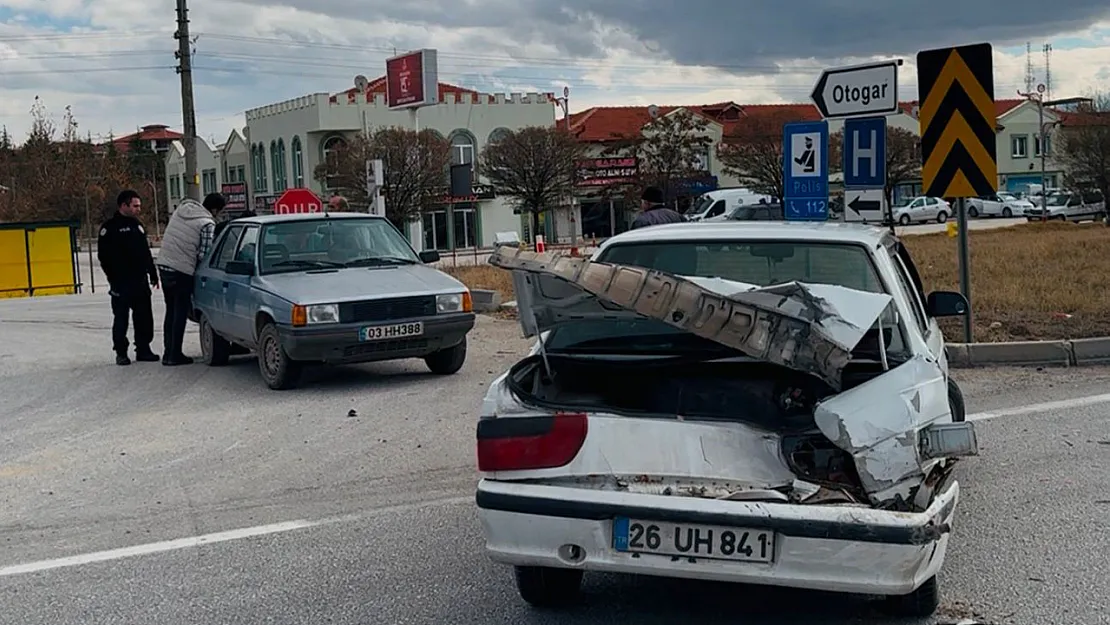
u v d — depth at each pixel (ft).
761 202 149.69
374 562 19.29
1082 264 73.31
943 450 14.79
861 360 16.72
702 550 14.02
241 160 224.53
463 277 83.46
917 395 15.11
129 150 294.46
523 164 176.76
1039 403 30.96
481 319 56.18
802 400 16.70
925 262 80.48
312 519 22.07
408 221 165.89
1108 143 178.19
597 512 14.34
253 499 23.75
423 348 37.22
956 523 20.53
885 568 13.62
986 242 108.88
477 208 201.16
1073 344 37.24
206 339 43.68
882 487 14.15
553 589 16.42
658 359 17.42
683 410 17.02
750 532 13.87
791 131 38.70
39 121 183.42
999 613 16.16
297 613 16.98
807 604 16.62
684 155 172.86
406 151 161.07
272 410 33.63
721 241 19.42
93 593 18.19
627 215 199.31
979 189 36.86
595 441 14.82
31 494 24.73
